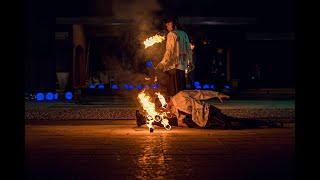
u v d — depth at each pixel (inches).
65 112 570.6
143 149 352.2
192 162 303.4
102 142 386.9
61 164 297.4
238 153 335.0
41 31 965.2
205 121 472.1
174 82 524.7
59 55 1155.3
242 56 1275.8
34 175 267.7
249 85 1256.2
